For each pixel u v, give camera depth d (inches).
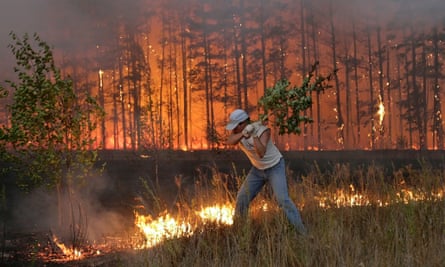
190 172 604.7
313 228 214.5
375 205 243.1
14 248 245.1
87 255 230.7
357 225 223.8
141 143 631.8
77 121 273.6
